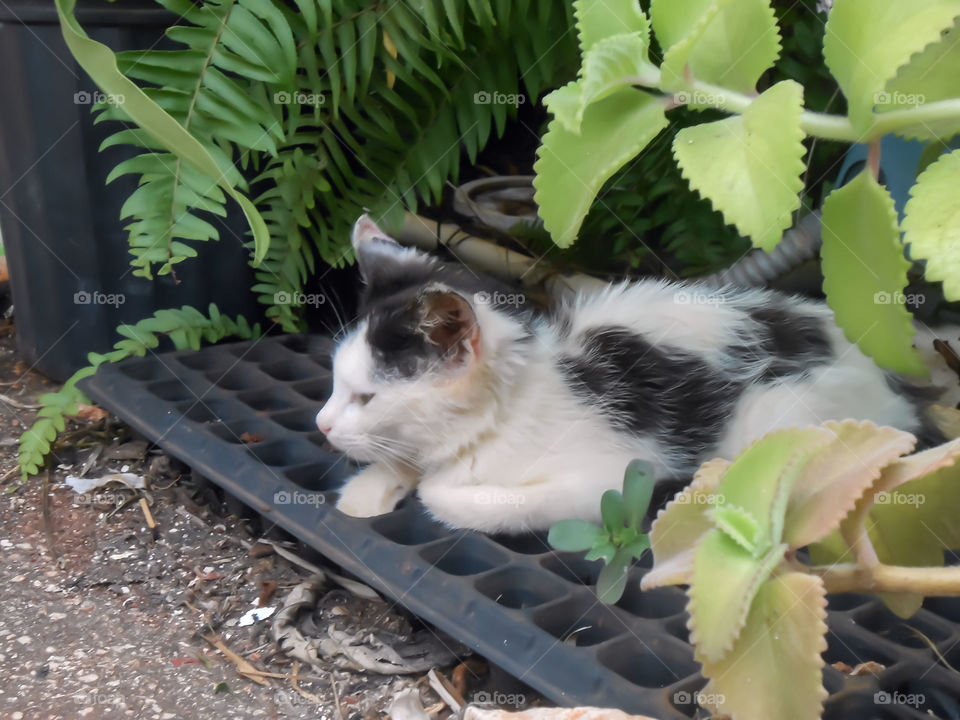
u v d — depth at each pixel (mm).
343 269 878
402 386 627
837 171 760
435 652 563
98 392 753
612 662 510
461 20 744
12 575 623
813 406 643
